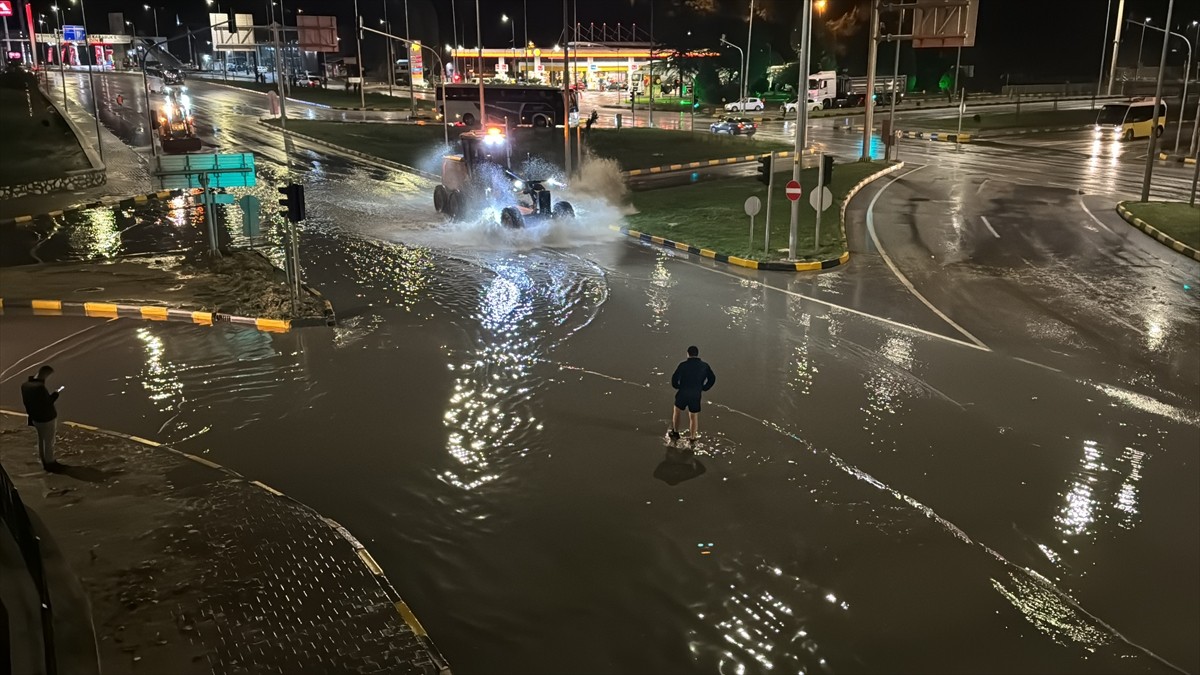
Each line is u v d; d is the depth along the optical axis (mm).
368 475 10141
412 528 8891
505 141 28469
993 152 49531
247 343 15625
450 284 20062
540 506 9383
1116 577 8258
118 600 7262
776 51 92500
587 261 22719
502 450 10875
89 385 13469
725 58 89562
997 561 8414
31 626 5879
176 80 78938
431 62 105125
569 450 10859
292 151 45688
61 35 97625
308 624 7004
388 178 38938
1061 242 24984
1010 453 10938
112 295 18859
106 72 93000
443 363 14391
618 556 8383
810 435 11414
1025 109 77250
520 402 12562
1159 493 9922
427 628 7227
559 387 13188
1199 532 9070
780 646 7098
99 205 31609
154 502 9211
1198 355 14883
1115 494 9891
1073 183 37094
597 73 102625
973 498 9742
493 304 18266
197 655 6535
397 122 59438
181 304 18016
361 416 12031
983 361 14547
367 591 7523
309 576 7742
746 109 74062
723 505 9422
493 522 9023
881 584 7965
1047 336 15977
